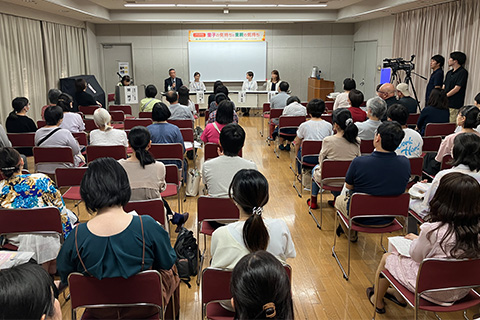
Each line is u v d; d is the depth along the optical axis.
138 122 5.93
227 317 2.02
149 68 12.54
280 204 4.78
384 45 10.71
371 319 2.68
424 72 8.63
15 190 2.64
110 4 9.88
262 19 11.55
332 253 3.59
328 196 5.00
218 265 1.88
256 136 8.62
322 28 12.57
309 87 12.24
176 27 12.27
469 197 1.93
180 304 2.86
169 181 3.90
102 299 1.82
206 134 4.60
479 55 6.81
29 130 5.38
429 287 2.03
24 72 8.14
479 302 2.15
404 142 3.88
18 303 1.02
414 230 3.34
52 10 8.61
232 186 1.96
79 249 1.73
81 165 4.64
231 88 12.74
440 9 7.99
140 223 1.81
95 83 10.58
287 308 1.11
